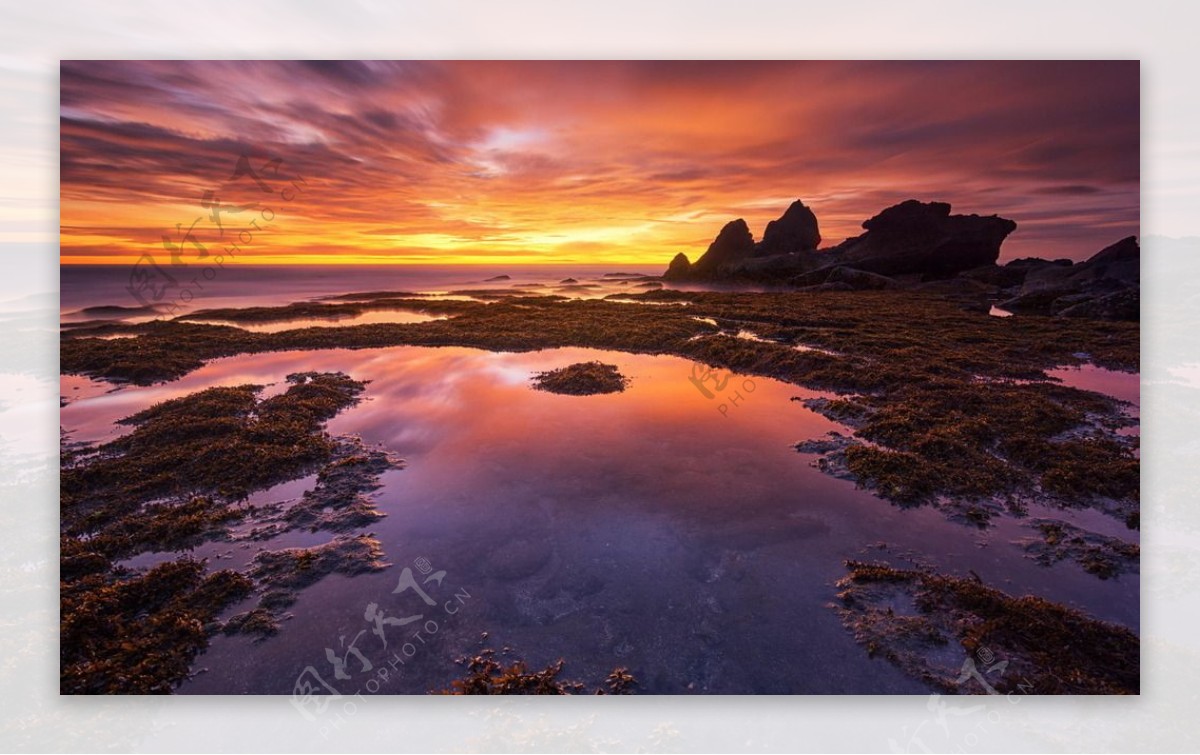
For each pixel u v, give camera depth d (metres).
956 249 36.88
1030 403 11.19
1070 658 4.88
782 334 20.20
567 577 6.11
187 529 7.14
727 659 4.98
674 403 12.32
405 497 8.01
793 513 7.39
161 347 17.27
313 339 19.77
